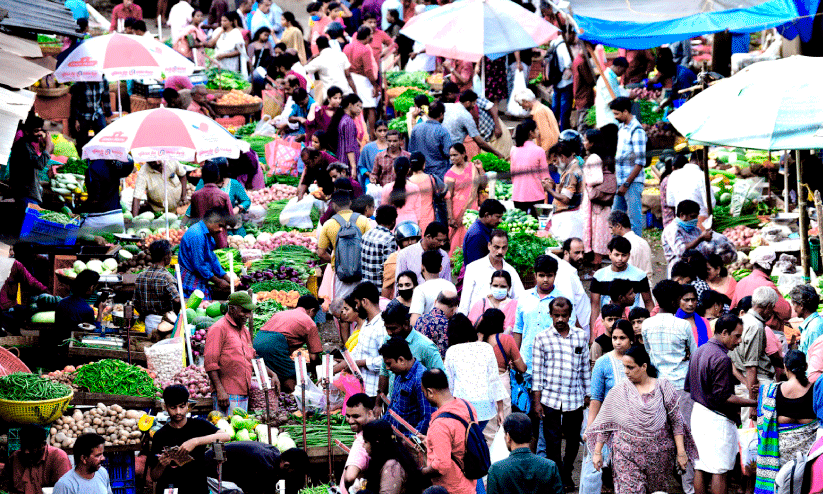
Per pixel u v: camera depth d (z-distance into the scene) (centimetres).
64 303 1762
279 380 1634
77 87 2736
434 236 1756
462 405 1241
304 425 1404
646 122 2770
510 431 1183
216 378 1560
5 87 1472
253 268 2147
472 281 1669
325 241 1934
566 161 2181
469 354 1392
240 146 2122
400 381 1355
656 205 2548
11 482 1255
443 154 2286
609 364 1384
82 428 1402
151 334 1758
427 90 3419
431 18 2819
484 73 3153
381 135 2378
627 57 3312
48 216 1984
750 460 1430
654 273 2261
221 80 3412
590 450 1330
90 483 1217
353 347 1656
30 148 2033
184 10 3588
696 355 1377
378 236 1864
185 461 1271
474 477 1223
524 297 1567
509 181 2417
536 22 2797
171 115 2067
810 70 1952
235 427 1498
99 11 4556
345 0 4184
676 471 1465
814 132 1878
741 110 1934
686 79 2781
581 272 2131
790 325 1784
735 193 2439
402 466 1205
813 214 2267
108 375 1523
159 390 1548
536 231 1994
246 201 2308
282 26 3888
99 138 2047
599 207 2108
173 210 2295
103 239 2067
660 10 2689
